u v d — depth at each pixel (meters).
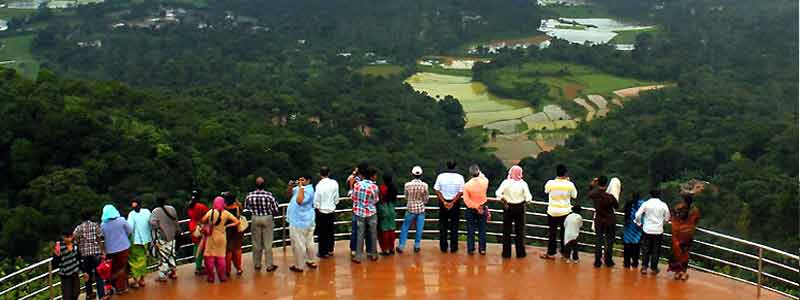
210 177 42.91
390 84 128.88
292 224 11.35
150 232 11.02
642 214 11.12
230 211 11.16
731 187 53.28
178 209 37.00
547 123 114.88
